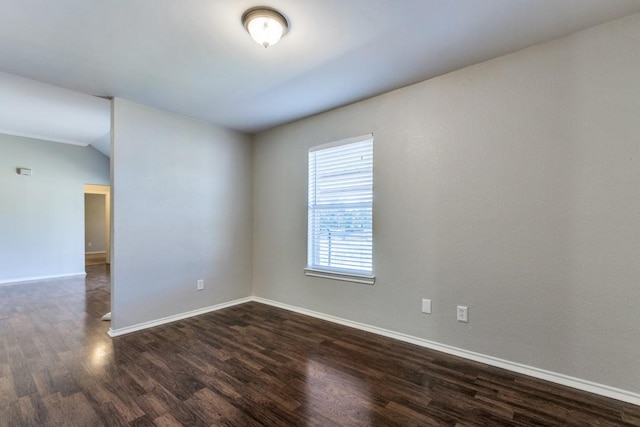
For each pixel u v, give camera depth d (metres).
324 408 1.90
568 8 1.83
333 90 2.96
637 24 1.88
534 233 2.24
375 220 3.09
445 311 2.66
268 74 2.62
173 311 3.53
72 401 1.96
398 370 2.36
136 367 2.41
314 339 2.96
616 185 1.96
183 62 2.43
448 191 2.63
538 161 2.22
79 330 3.22
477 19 1.92
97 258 9.53
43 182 6.05
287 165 3.96
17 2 1.72
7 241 5.67
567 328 2.12
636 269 1.90
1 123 4.84
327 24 1.96
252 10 1.80
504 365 2.36
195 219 3.76
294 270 3.88
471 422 1.77
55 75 2.64
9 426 1.73
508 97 2.34
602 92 1.99
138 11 1.82
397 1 1.75
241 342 2.90
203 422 1.77
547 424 1.74
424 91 2.77
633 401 1.90
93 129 5.20
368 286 3.16
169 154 3.52
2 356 2.60
